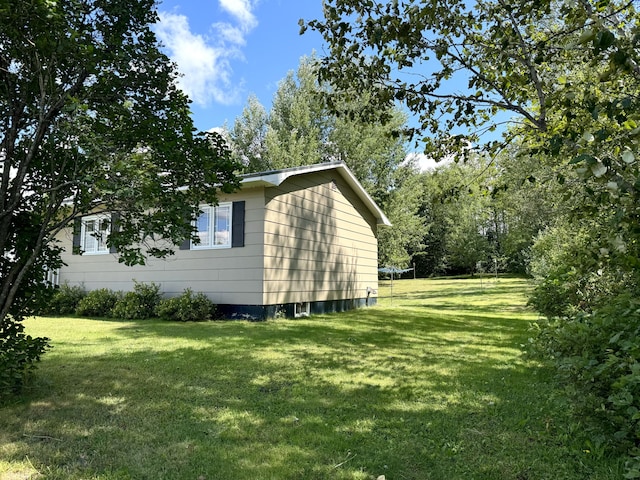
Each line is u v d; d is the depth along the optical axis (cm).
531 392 435
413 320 1042
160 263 1080
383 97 415
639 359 249
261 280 950
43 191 373
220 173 420
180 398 410
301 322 955
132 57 402
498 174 627
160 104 418
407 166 2547
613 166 221
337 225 1297
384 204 2452
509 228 3088
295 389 442
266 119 2784
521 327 924
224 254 996
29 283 417
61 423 343
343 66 423
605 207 284
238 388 445
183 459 285
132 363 541
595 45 203
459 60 384
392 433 333
